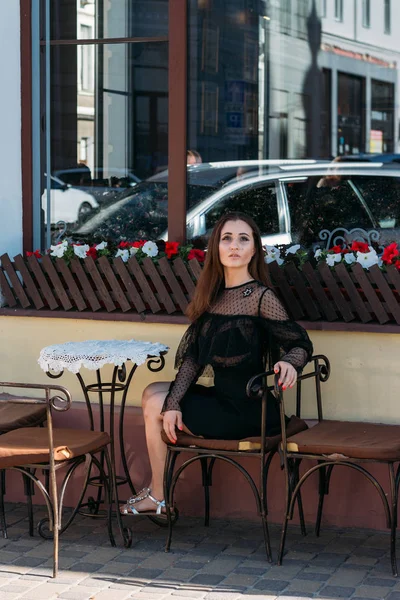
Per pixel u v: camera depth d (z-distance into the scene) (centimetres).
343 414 481
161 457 461
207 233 566
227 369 446
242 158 662
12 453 420
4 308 534
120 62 555
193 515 502
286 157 837
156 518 487
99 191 563
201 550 452
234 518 495
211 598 394
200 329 460
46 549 455
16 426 477
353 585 406
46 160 563
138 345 464
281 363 426
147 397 469
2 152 554
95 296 519
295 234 594
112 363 471
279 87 840
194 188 566
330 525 481
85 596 398
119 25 554
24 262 531
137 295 509
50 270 524
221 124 628
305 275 480
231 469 493
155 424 461
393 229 589
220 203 587
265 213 602
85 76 559
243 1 701
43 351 456
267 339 452
